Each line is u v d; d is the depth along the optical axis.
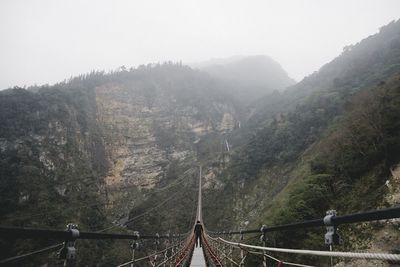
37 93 124.38
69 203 84.50
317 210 30.00
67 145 113.19
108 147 157.50
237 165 105.50
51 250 3.81
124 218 127.62
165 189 125.88
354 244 21.59
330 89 92.19
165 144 176.62
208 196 106.12
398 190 23.09
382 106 30.06
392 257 2.40
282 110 141.00
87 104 162.25
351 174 30.97
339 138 38.06
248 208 81.50
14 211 69.31
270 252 24.20
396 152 25.77
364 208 25.23
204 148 183.00
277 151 88.12
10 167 81.44
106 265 48.34
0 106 102.88
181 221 102.94
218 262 17.23
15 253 28.80
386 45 99.06
